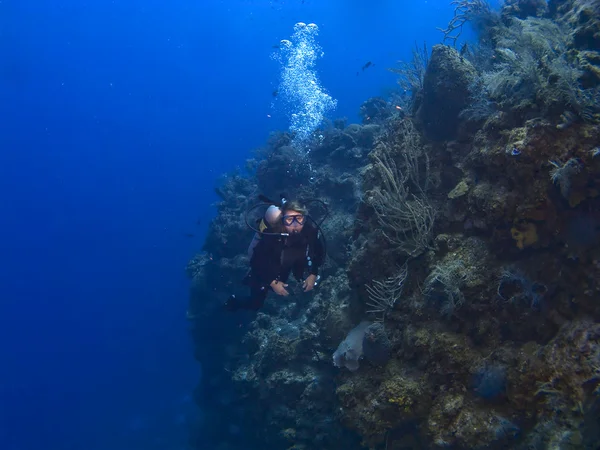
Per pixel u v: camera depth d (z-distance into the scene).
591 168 3.35
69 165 79.75
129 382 32.62
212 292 11.84
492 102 4.53
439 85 5.02
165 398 26.55
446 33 7.51
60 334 54.75
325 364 6.55
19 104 76.88
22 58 71.88
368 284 5.20
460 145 5.00
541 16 6.68
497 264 4.02
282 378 7.01
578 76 3.65
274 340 7.49
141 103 76.50
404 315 4.70
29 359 49.84
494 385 3.64
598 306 3.30
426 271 4.58
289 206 4.62
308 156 11.45
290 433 6.52
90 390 34.88
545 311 3.66
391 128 6.52
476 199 4.14
